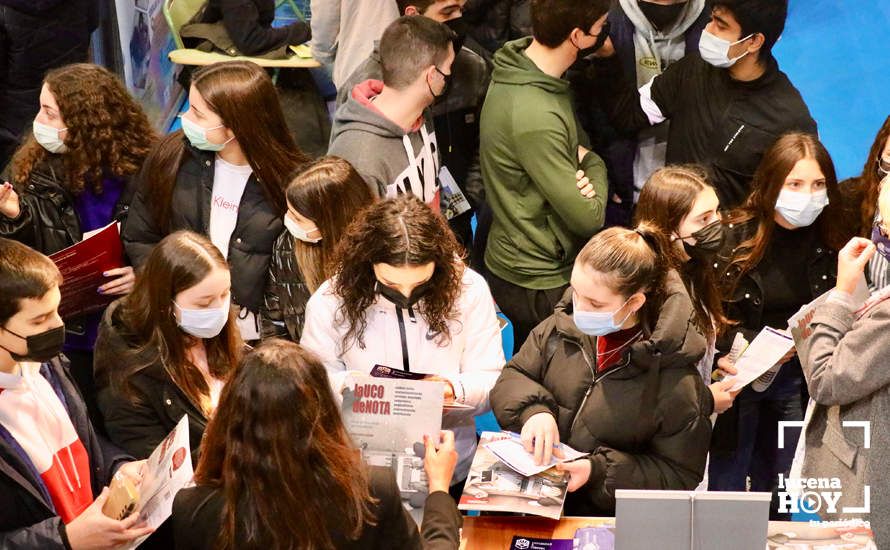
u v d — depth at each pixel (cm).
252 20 1245
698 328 688
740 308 774
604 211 869
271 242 777
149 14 1454
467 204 962
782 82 873
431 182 857
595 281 588
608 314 598
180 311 627
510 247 896
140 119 822
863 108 1364
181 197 777
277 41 1248
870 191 770
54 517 554
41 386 591
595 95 945
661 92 914
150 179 781
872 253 625
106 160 800
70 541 535
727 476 809
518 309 911
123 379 632
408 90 805
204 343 669
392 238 631
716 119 878
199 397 640
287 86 1259
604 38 845
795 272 767
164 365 631
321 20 1152
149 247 791
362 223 647
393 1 1034
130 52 1387
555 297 892
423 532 532
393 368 630
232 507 465
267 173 767
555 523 614
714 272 761
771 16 822
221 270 632
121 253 772
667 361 604
